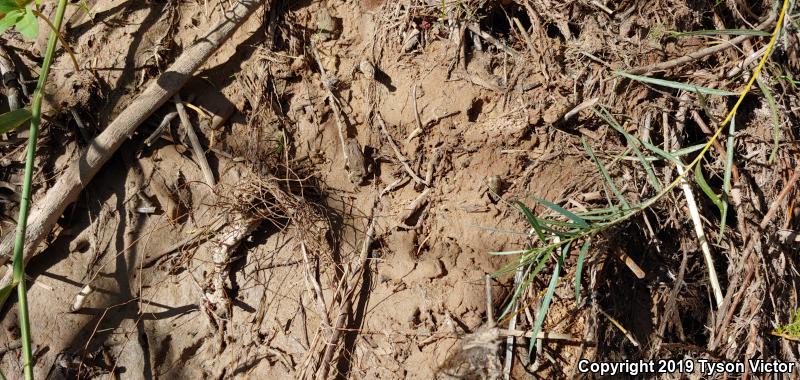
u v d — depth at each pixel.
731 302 0.80
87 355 0.82
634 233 0.81
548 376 0.79
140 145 0.84
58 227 0.83
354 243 0.82
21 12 0.80
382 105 0.83
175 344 0.82
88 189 0.84
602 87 0.81
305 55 0.85
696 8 0.83
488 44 0.84
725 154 0.81
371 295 0.81
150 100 0.83
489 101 0.82
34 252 0.82
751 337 0.79
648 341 0.80
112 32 0.86
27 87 0.85
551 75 0.82
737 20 0.84
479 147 0.82
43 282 0.83
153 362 0.82
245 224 0.82
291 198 0.82
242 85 0.85
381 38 0.84
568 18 0.83
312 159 0.84
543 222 0.76
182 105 0.84
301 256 0.82
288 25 0.85
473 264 0.81
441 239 0.81
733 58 0.83
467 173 0.82
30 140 0.78
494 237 0.81
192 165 0.84
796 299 0.80
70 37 0.86
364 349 0.80
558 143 0.81
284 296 0.82
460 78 0.83
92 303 0.83
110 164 0.84
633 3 0.83
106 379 0.82
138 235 0.84
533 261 0.78
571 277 0.80
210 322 0.82
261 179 0.83
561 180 0.81
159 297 0.83
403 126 0.83
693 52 0.82
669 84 0.77
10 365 0.82
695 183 0.81
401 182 0.83
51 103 0.84
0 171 0.84
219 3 0.86
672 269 0.81
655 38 0.82
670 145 0.81
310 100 0.84
